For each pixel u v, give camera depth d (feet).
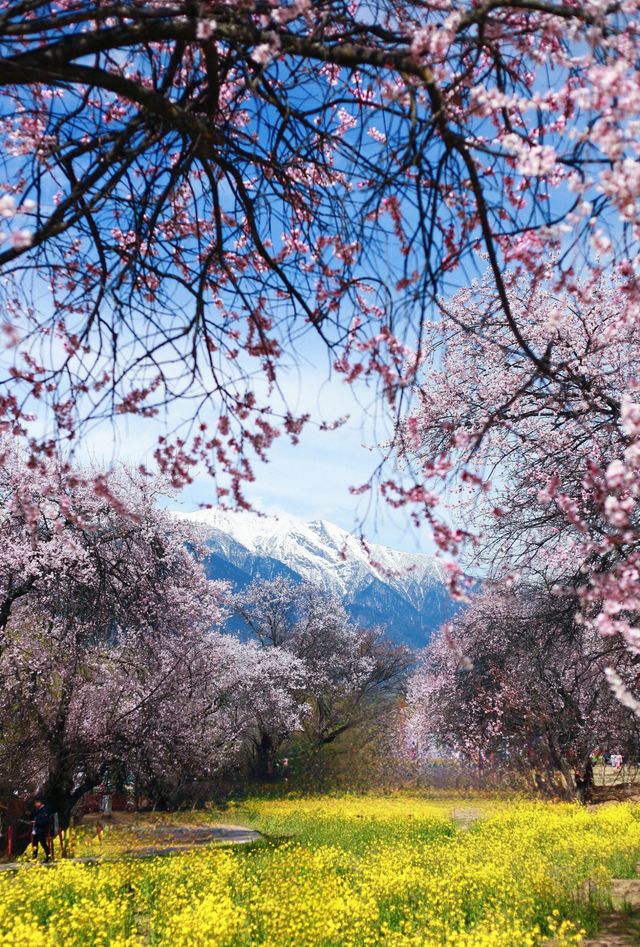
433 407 30.37
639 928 24.57
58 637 51.49
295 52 12.75
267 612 148.05
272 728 117.70
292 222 19.31
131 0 13.33
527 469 32.22
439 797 103.71
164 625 54.29
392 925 25.67
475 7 12.73
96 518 48.19
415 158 12.89
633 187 11.68
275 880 31.89
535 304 30.99
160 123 15.15
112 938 24.62
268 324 19.10
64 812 50.88
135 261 16.99
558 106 13.42
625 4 11.95
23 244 12.74
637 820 52.08
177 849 50.11
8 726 50.37
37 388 17.85
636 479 16.19
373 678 149.18
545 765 80.28
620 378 29.30
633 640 16.69
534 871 32.35
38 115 16.48
